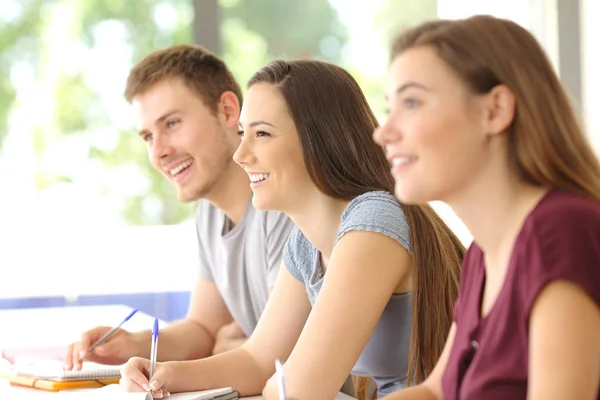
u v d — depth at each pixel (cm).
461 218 161
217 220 335
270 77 246
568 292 141
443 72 153
